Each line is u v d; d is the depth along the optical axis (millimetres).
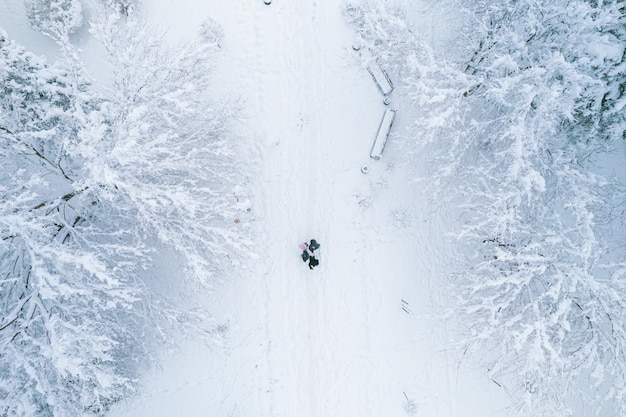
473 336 10633
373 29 11484
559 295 10141
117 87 9422
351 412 12039
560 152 10500
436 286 12219
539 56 10312
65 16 11312
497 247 10031
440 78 11688
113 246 9125
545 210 10492
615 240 11227
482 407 11852
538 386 10320
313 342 12227
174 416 11531
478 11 11625
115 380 10227
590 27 9586
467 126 11703
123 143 8414
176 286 11586
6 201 7910
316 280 12336
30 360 8953
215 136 11180
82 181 9297
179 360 11711
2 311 9266
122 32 9258
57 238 9859
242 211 11805
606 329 10133
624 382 9516
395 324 12211
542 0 10047
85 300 9609
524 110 9719
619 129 10195
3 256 9312
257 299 12141
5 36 8555
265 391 11938
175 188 9609
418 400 11953
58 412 9336
